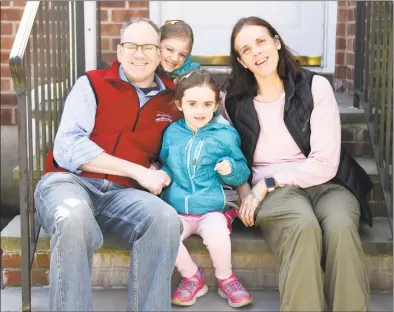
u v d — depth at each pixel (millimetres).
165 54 3105
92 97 2840
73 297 2357
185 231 2795
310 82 2887
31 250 2801
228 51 4875
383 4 3195
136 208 2570
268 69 2838
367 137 3498
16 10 4207
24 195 2658
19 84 2588
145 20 2857
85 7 4066
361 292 2502
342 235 2504
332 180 2891
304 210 2588
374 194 3242
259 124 2908
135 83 2908
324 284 2617
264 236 2754
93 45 4109
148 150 2893
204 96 2762
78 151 2709
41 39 2980
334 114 2850
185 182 2830
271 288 3004
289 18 4805
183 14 4836
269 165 2936
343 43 4520
